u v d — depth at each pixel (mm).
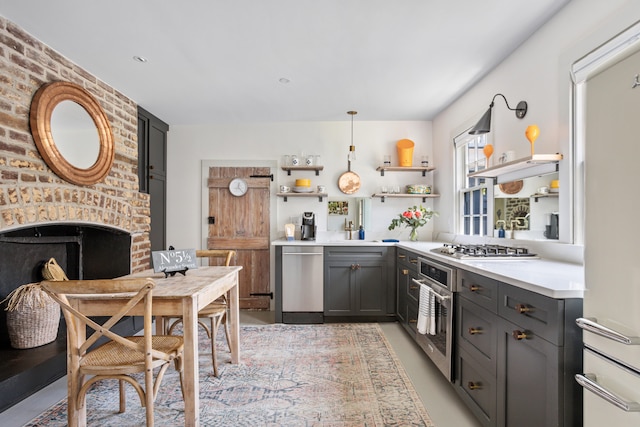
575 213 2037
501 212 2852
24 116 2232
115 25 2203
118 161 3293
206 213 4531
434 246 3295
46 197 2393
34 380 2219
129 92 3377
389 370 2594
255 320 3932
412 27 2264
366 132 4484
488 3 2020
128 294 1743
